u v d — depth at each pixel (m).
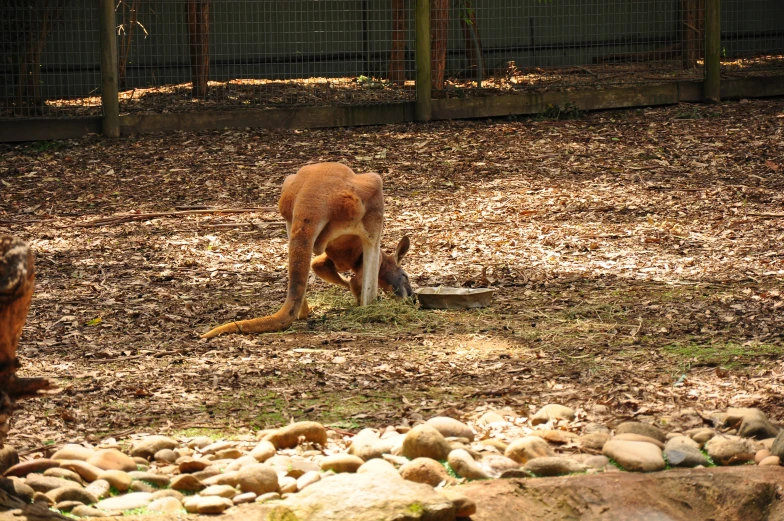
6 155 15.16
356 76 20.11
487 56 20.72
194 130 16.27
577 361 6.89
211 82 19.23
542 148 15.27
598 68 20.55
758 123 16.22
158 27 19.45
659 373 6.54
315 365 6.89
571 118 17.36
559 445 5.23
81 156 15.02
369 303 8.38
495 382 6.46
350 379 6.55
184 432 5.57
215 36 18.44
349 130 16.59
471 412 5.84
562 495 4.51
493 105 17.30
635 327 7.77
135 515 4.21
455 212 12.34
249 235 11.42
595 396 6.11
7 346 4.09
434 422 5.36
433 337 7.64
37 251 10.83
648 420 5.66
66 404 6.06
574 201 12.66
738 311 8.12
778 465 4.89
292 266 7.88
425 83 16.92
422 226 11.75
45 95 18.62
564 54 20.33
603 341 7.39
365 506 4.16
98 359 7.08
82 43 18.86
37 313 8.41
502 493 4.48
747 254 10.18
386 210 12.52
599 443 5.20
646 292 8.88
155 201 13.03
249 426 5.67
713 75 17.95
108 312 8.43
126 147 15.43
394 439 5.23
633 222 11.70
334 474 4.75
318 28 19.97
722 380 6.36
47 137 15.71
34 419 5.79
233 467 4.84
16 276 3.97
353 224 8.11
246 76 19.61
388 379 6.55
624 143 15.45
